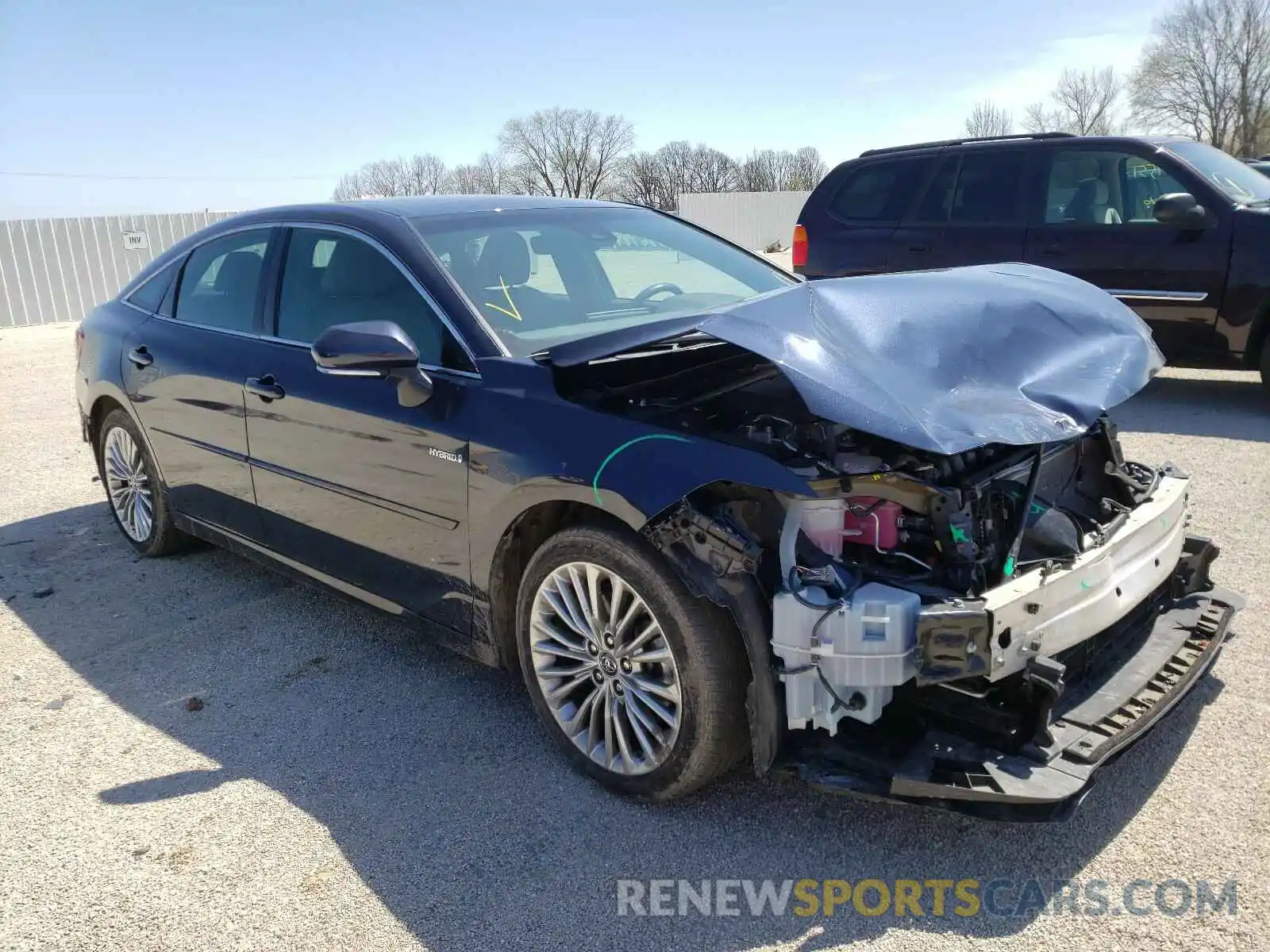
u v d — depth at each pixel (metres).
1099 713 2.69
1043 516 2.85
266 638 4.25
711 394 3.10
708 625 2.69
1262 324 7.14
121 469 5.26
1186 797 2.85
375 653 4.07
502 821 2.91
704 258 4.36
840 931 2.43
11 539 5.67
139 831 2.93
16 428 8.59
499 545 3.15
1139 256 7.48
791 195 41.22
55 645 4.26
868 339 2.74
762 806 2.93
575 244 3.99
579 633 3.02
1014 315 3.05
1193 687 2.92
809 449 2.79
